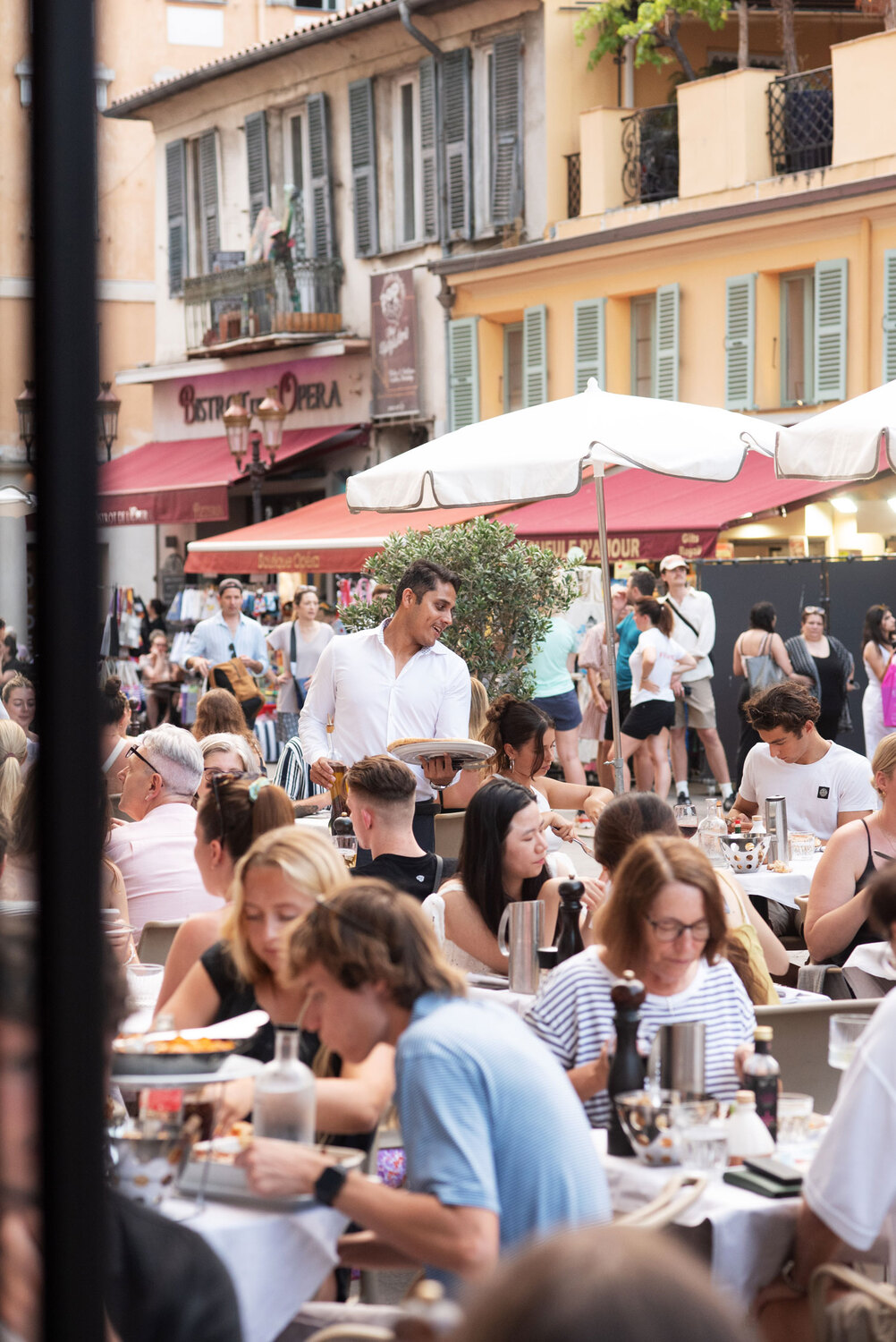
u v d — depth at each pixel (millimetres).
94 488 1570
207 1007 4492
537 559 13258
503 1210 3055
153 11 31391
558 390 23250
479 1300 1406
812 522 18500
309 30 26500
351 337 26641
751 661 14961
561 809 7918
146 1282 3064
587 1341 1325
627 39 23234
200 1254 3105
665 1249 1422
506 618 13164
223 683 15984
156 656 23094
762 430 8672
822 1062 4652
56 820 1591
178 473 28969
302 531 22406
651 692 15141
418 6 24406
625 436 8203
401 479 8648
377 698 7988
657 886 4160
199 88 29906
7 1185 1616
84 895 1600
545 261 23062
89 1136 1599
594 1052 4211
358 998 3258
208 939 4738
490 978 5516
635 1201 3715
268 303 27672
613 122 22469
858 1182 3430
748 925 5398
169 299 31391
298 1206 3281
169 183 31188
